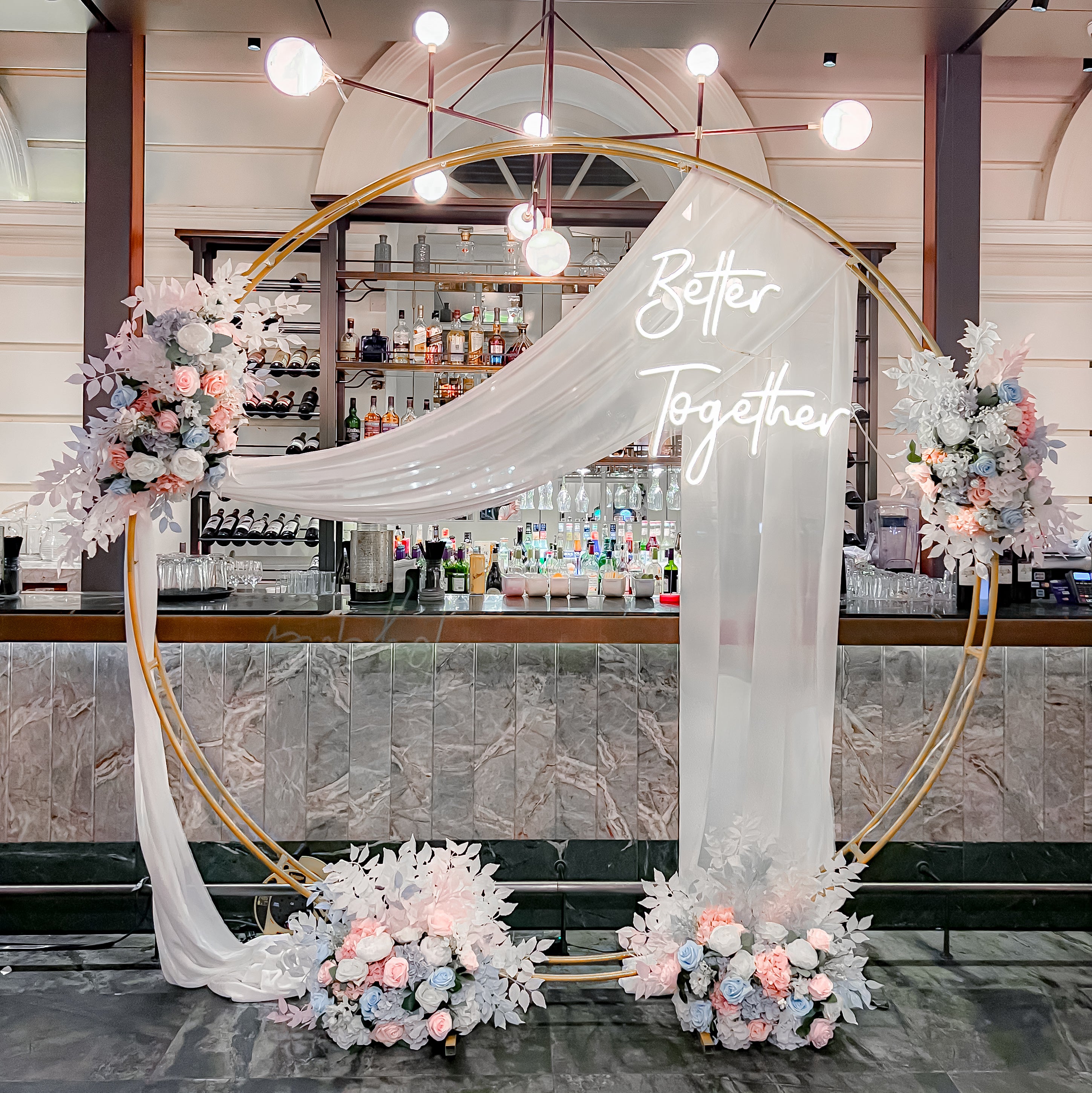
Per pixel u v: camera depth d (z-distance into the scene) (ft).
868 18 11.02
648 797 9.82
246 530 16.10
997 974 8.89
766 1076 7.25
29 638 8.99
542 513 17.65
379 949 7.54
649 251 8.48
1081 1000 8.40
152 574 8.36
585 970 9.04
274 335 8.25
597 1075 7.25
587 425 8.56
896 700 9.96
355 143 16.16
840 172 17.29
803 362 8.57
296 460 8.50
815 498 8.53
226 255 16.83
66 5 10.48
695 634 8.60
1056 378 18.08
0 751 9.63
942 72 11.94
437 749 9.75
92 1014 7.98
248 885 9.28
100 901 9.61
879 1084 7.13
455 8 11.12
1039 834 10.02
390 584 9.89
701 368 8.45
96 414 10.82
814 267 8.43
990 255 17.66
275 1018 7.93
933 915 9.87
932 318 11.91
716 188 8.43
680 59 16.33
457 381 16.74
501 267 17.25
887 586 10.83
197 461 7.60
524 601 10.20
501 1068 7.32
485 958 7.99
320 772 9.71
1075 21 10.98
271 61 8.00
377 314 17.13
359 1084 7.07
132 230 10.96
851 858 9.90
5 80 15.66
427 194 12.61
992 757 10.00
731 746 8.63
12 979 8.61
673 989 7.84
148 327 7.57
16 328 17.37
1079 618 9.31
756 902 7.96
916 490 8.87
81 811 9.64
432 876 8.14
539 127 11.49
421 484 8.57
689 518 8.64
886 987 8.64
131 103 11.02
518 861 9.78
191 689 9.68
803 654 8.46
